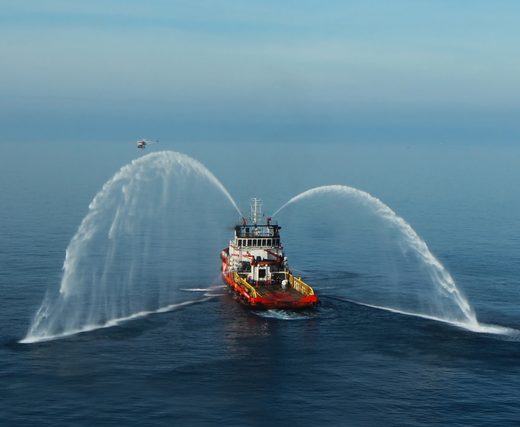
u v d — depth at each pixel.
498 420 69.00
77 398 72.62
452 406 71.94
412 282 129.62
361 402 72.75
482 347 89.25
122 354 85.81
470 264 148.00
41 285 123.12
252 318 101.94
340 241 180.00
